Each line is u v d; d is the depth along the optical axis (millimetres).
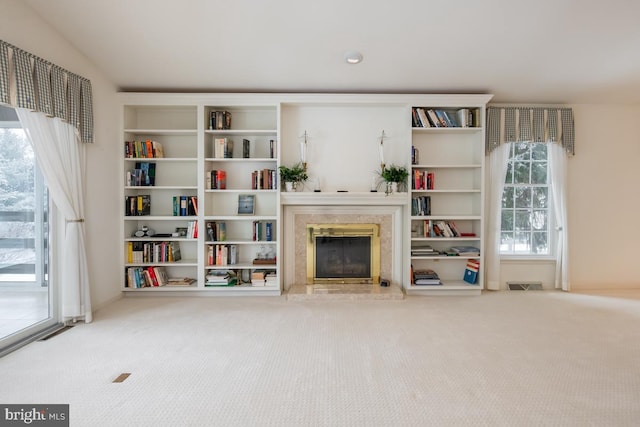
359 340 3094
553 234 5012
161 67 4016
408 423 1934
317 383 2354
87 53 3723
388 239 4828
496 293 4695
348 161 4789
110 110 4230
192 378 2414
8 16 2846
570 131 4777
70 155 3465
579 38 3543
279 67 4043
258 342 3049
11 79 2795
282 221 4762
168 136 4789
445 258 4617
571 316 3768
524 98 4730
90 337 3156
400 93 4594
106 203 4152
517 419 1973
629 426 1923
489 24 3361
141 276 4484
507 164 4840
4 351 2807
